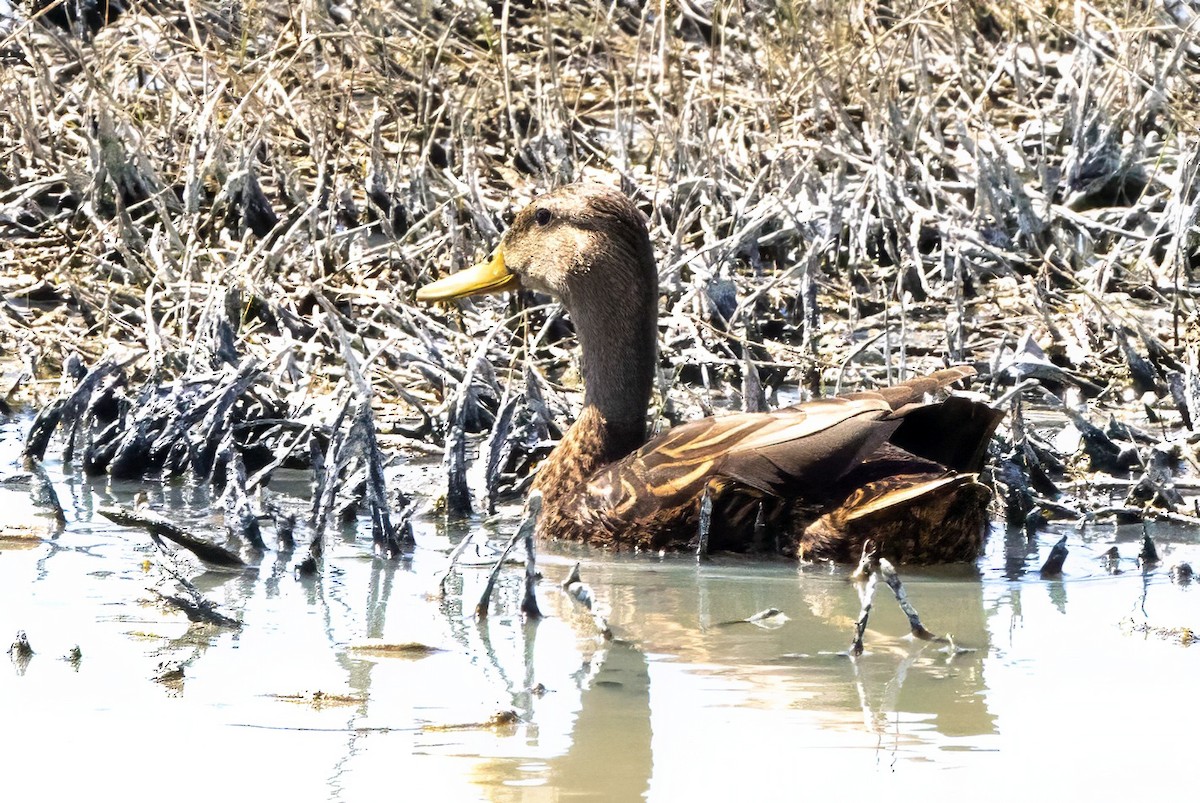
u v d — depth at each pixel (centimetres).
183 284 1382
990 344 1487
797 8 1842
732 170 1742
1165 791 657
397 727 718
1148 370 1408
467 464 1236
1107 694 771
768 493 1014
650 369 1151
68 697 746
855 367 1420
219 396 1194
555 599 933
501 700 754
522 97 1880
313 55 1820
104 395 1266
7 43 1692
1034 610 917
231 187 1628
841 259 1655
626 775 667
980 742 709
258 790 646
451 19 1931
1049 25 1892
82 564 963
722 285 1495
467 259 1562
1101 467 1245
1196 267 1653
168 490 1162
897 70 1834
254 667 793
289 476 1221
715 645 847
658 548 1049
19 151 1750
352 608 902
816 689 776
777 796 647
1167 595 950
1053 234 1650
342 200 1683
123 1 2023
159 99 1784
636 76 1756
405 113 1870
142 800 636
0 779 654
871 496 993
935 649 844
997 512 1135
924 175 1691
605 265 1143
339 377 1370
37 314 1510
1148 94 1755
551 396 1323
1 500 1113
